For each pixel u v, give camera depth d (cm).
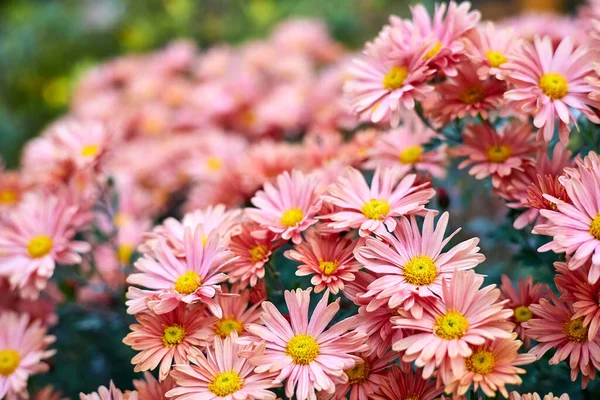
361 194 61
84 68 161
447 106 64
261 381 55
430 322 54
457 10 63
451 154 66
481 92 64
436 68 62
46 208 72
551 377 63
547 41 63
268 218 62
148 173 96
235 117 104
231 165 83
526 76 61
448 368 53
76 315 78
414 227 58
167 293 58
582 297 56
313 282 58
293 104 98
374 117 63
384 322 57
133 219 86
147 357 57
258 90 108
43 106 171
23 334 69
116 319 77
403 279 56
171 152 95
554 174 62
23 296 70
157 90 119
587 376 56
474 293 54
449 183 77
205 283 59
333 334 56
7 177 81
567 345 56
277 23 158
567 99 61
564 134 61
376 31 154
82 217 72
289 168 75
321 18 151
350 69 66
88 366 79
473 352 54
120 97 121
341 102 82
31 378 71
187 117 106
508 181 63
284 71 114
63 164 76
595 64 60
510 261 80
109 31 181
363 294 56
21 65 176
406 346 54
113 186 81
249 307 64
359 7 155
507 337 53
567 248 54
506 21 99
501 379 52
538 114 60
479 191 81
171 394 55
